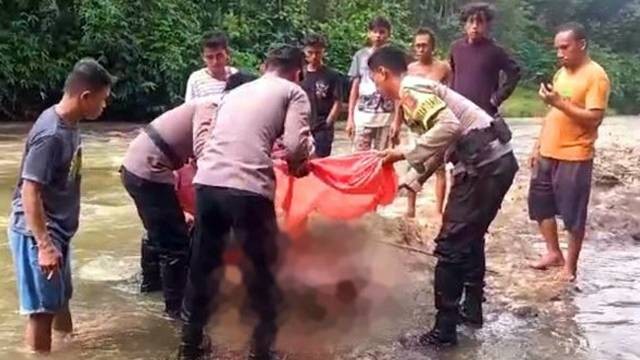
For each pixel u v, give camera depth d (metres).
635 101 30.00
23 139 14.12
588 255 7.08
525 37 30.02
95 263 6.53
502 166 4.90
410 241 7.00
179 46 17.95
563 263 6.60
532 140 16.14
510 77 7.27
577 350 4.89
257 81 4.89
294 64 4.92
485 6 7.33
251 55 19.09
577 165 6.11
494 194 4.90
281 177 5.39
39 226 4.46
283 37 20.14
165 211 5.33
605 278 6.38
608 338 5.10
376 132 8.06
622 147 13.80
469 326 5.27
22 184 4.48
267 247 4.77
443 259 4.91
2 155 12.14
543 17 32.66
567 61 6.12
